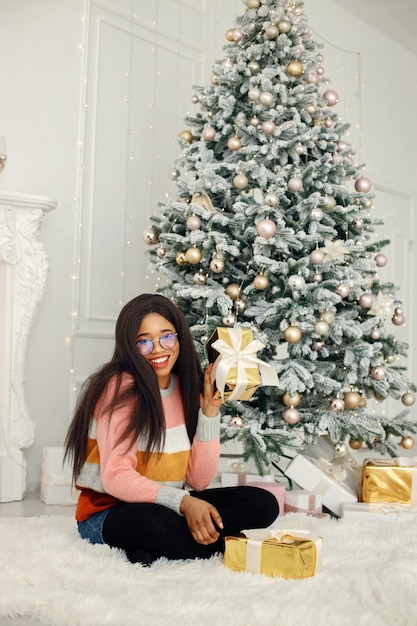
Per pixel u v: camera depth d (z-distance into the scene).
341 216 3.11
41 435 3.58
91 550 1.86
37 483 3.55
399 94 5.92
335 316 3.03
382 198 5.70
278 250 2.92
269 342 2.91
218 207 3.13
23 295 3.31
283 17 3.12
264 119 3.10
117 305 3.96
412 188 6.02
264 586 1.64
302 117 3.15
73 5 3.78
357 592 1.58
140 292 4.08
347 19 5.39
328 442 3.13
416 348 5.93
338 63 5.30
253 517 1.94
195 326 2.88
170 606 1.45
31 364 3.56
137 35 4.08
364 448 4.95
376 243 3.29
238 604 1.49
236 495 1.98
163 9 4.21
